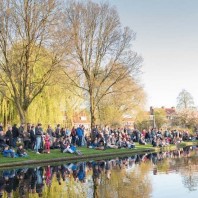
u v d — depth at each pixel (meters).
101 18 42.78
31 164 23.86
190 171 19.09
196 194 12.90
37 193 13.23
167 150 38.91
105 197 12.39
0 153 25.66
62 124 42.56
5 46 30.80
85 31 42.06
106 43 42.91
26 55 31.17
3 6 30.86
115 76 43.12
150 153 34.56
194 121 91.19
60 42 32.97
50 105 39.56
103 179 16.59
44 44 32.59
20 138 26.03
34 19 31.53
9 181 16.14
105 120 60.78
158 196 12.59
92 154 30.06
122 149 35.75
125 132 42.00
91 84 42.47
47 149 28.06
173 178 16.66
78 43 41.28
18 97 31.53
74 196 12.60
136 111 64.56
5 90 35.53
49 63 34.72
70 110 43.25
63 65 34.72
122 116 63.94
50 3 31.92
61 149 29.14
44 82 32.31
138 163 23.98
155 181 15.88
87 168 21.25
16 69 31.53
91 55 42.62
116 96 56.31
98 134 34.81
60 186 14.73
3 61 32.81
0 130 27.09
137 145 41.41
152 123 88.31
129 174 18.27
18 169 21.03
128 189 13.94
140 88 53.03
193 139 57.59
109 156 30.95
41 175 18.11
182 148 42.12
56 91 39.81
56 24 32.59
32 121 38.38
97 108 59.22
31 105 38.34
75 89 43.19
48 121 39.44
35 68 36.78
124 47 43.03
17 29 31.61
